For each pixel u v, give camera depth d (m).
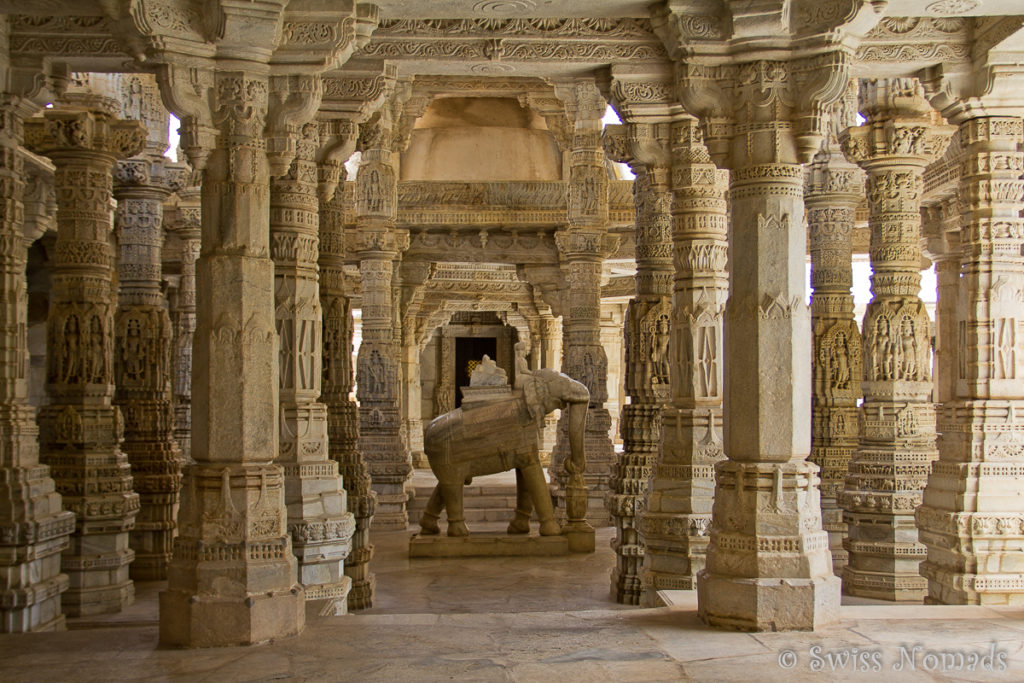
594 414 16.81
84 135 9.92
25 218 13.08
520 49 8.70
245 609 6.31
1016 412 8.57
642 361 11.12
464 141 19.92
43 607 8.09
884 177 10.27
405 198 19.11
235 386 6.50
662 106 9.05
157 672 5.74
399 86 15.59
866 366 10.38
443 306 24.78
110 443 10.30
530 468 14.28
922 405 10.23
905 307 10.21
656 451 11.02
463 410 14.36
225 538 6.43
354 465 11.03
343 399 11.24
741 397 6.81
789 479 6.74
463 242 19.86
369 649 6.24
